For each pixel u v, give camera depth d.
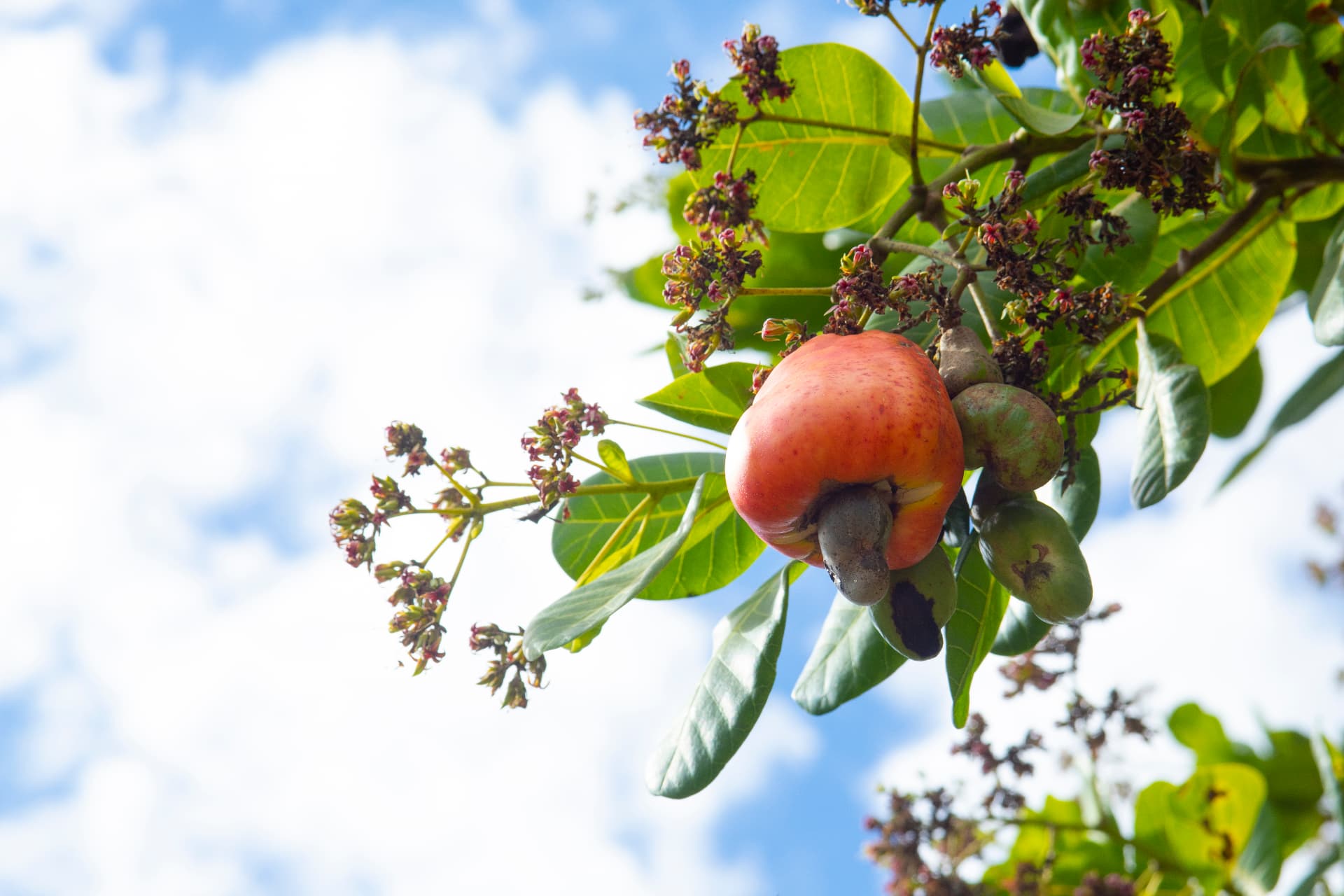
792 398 0.61
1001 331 0.70
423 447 0.70
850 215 0.81
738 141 0.71
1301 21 0.78
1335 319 0.72
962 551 0.67
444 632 0.70
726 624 0.71
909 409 0.60
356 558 0.70
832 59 0.79
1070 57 0.81
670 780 0.68
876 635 0.74
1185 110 0.78
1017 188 0.66
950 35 0.70
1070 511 0.74
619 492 0.73
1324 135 0.80
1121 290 0.73
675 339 0.76
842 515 0.61
